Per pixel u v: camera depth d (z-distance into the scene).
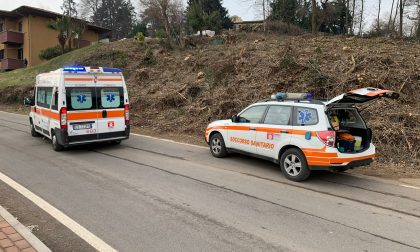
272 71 14.61
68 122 9.78
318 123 7.01
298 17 33.19
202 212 5.57
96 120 10.23
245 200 6.15
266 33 26.03
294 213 5.58
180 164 8.70
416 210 5.77
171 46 23.78
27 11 37.44
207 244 4.49
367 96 6.87
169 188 6.78
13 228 4.68
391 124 9.85
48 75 10.84
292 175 7.39
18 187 6.75
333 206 5.91
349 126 7.59
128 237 4.67
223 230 4.92
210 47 21.58
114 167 8.38
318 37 19.61
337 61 13.80
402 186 7.05
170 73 19.36
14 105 25.47
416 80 11.70
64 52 34.59
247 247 4.43
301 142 7.19
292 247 4.45
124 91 10.82
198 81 16.72
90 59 25.06
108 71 10.48
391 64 12.66
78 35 37.72
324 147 6.87
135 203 5.94
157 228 4.96
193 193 6.49
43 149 10.54
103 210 5.61
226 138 9.12
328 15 33.06
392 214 5.59
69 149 10.54
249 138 8.44
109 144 11.37
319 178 7.59
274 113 7.95
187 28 27.50
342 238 4.72
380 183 7.25
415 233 4.91
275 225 5.11
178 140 12.06
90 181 7.20
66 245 4.44
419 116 9.98
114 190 6.62
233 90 14.61
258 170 8.18
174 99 15.98
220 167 8.41
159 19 27.08
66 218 5.28
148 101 16.77
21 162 8.84
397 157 8.82
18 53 40.19
